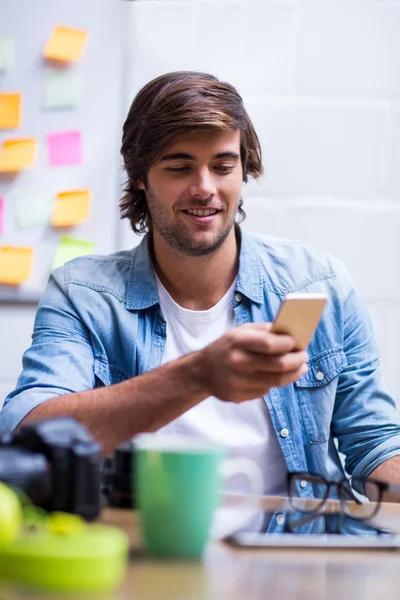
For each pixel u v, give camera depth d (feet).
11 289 7.57
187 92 5.53
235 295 5.93
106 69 7.68
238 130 5.65
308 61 7.82
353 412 5.85
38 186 7.61
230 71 7.78
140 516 2.93
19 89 7.60
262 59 7.79
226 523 3.33
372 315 7.84
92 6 7.67
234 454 5.59
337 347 5.92
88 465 3.18
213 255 5.74
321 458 5.74
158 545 2.88
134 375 5.80
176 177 5.57
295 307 3.74
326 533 3.39
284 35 7.80
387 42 7.88
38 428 3.20
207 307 5.92
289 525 3.49
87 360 5.70
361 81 7.86
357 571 2.85
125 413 4.46
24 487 3.01
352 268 7.84
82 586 2.40
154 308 5.86
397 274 7.86
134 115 5.93
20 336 7.63
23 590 2.38
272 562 2.93
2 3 7.59
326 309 5.98
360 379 5.92
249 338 3.85
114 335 5.82
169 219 5.63
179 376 4.36
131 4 7.72
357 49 7.86
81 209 7.62
